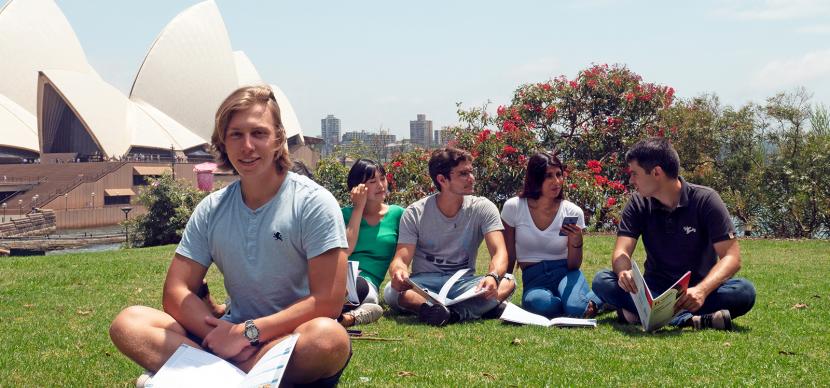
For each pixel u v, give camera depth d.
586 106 16.25
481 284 4.71
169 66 61.31
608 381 3.19
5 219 47.19
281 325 2.74
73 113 56.62
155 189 27.31
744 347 3.82
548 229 5.14
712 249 4.49
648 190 4.43
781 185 14.91
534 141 14.00
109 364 3.59
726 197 15.83
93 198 53.91
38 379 3.33
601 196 13.00
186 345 2.70
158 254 10.20
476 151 13.52
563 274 5.10
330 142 156.62
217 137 2.85
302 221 2.83
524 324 4.61
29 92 60.56
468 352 3.81
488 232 5.00
